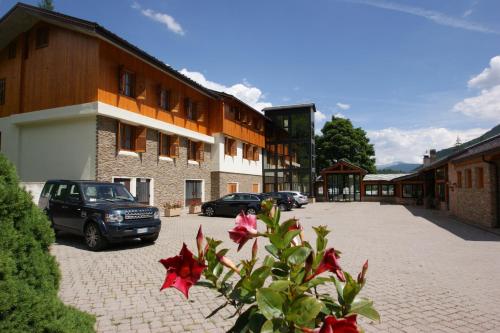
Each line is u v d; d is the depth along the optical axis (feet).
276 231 5.55
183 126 71.41
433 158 136.87
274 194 79.30
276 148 123.34
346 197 133.49
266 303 4.57
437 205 85.51
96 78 48.24
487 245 33.17
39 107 52.90
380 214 70.08
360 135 160.86
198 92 77.82
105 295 17.65
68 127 50.85
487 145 58.95
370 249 31.07
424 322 14.43
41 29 54.08
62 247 30.71
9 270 6.91
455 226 48.62
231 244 32.91
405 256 27.99
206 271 5.45
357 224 51.85
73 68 50.29
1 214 7.40
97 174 48.34
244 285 5.07
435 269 23.62
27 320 6.94
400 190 115.34
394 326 14.02
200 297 17.57
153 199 61.05
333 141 156.76
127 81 55.57
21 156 54.49
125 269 22.89
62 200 33.37
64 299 16.99
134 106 56.03
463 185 59.67
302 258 5.39
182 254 4.66
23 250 7.54
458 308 16.08
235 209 60.90
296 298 4.52
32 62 54.60
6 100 56.80
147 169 59.57
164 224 49.32
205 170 81.15
